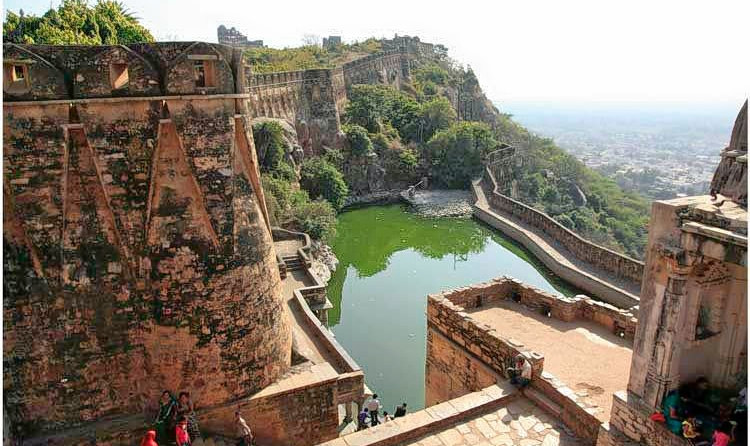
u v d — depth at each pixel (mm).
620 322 15852
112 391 13164
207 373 13445
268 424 14352
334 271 38375
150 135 12430
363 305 33594
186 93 12367
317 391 14859
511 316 17328
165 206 12734
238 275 13539
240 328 13688
